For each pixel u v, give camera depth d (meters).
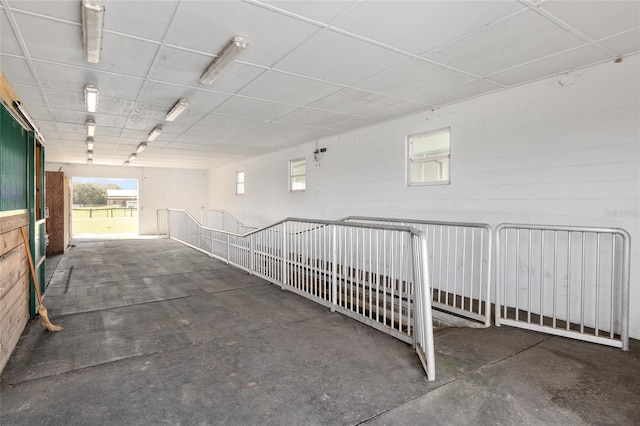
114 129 6.55
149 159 10.98
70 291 5.06
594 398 2.28
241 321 3.79
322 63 3.50
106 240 11.30
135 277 6.00
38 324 3.65
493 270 4.34
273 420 2.06
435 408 2.18
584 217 3.56
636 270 3.25
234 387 2.43
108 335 3.39
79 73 3.71
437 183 5.06
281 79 3.95
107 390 2.38
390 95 4.50
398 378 2.54
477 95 4.47
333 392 2.36
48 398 2.28
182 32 2.85
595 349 3.01
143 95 4.50
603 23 2.70
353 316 3.86
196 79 3.93
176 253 8.66
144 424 2.02
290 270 5.20
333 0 2.40
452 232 4.79
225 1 2.41
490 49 3.16
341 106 5.02
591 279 3.52
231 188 12.33
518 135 4.09
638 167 3.23
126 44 3.05
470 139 4.61
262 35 2.92
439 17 2.62
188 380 2.52
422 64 3.51
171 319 3.86
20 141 3.30
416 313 2.99
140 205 13.38
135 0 2.39
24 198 3.48
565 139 3.70
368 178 6.27
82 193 42.88
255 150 9.11
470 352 2.96
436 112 5.06
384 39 2.98
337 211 7.05
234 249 7.16
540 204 3.90
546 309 3.88
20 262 3.31
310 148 7.88
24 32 2.79
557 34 2.88
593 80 3.49
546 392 2.35
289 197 8.74
